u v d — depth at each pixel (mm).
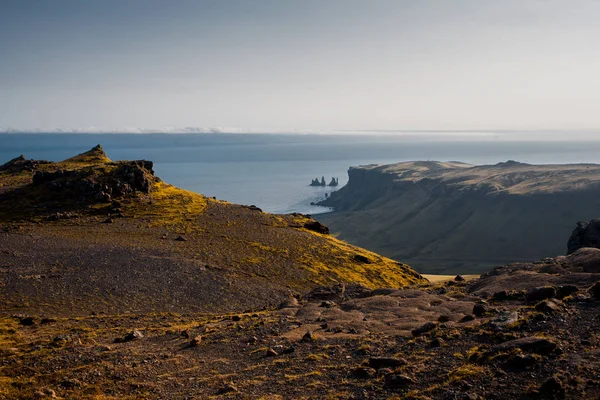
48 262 72250
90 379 27844
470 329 29219
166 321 48062
